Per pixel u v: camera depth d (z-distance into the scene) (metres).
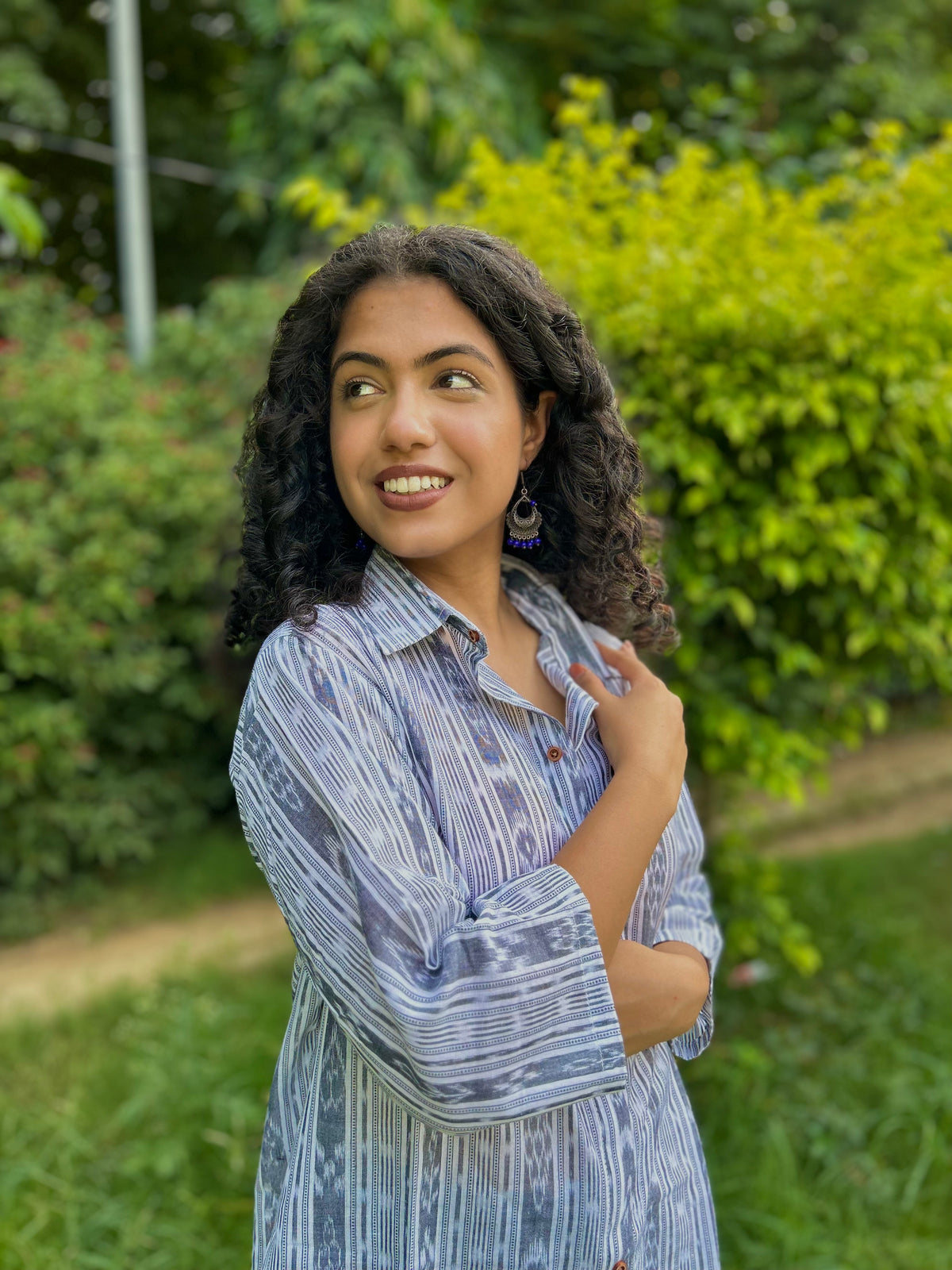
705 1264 1.17
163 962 3.94
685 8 6.57
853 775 5.86
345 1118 1.00
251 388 5.05
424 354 0.99
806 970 3.08
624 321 2.61
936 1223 2.39
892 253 2.58
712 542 2.60
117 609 4.58
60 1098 2.87
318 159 5.90
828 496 2.70
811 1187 2.51
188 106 7.59
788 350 2.60
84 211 7.81
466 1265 0.98
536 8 6.36
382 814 0.93
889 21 6.36
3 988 3.79
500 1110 0.86
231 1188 2.48
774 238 2.79
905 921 3.83
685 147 3.04
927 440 2.74
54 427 4.53
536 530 1.21
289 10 5.63
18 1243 2.28
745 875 3.09
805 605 2.83
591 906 0.94
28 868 4.36
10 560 4.24
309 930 0.93
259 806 0.97
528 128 6.22
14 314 5.09
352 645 1.01
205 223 7.57
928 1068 2.89
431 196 5.92
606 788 1.04
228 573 4.58
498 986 0.86
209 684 4.90
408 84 5.60
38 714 4.24
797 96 6.39
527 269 1.06
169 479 4.62
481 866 0.99
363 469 1.01
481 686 1.04
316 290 1.04
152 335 5.59
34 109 6.09
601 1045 0.88
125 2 5.37
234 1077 2.81
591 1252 1.00
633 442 1.22
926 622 2.87
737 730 2.69
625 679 1.19
